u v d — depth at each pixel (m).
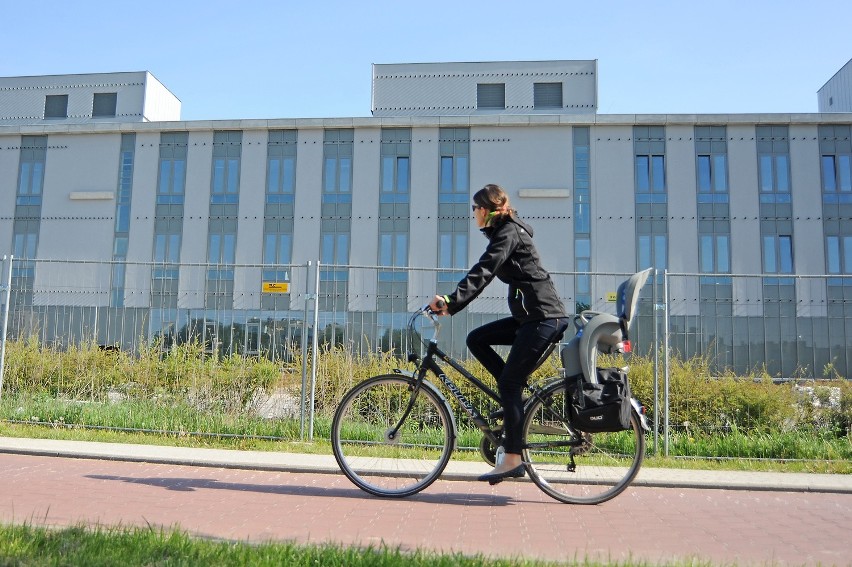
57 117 37.84
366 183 31.19
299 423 8.57
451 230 30.72
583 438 5.18
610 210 30.12
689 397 8.23
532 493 5.74
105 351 9.34
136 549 3.49
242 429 8.51
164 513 4.70
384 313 8.88
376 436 5.59
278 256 31.12
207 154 31.95
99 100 37.81
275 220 31.31
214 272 9.21
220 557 3.41
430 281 8.93
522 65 36.12
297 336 8.78
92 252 31.84
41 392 9.30
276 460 6.96
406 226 30.86
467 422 7.77
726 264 29.53
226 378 8.92
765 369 8.35
